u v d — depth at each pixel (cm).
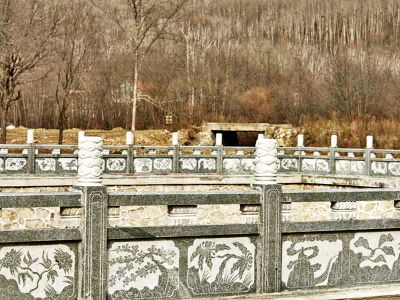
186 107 5297
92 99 5372
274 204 902
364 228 959
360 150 2528
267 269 895
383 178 2431
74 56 3775
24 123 5478
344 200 953
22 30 3194
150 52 5603
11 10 3177
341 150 2586
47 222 1795
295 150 2705
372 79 6100
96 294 797
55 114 5197
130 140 2386
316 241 934
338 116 5319
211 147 2503
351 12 8725
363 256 967
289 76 6512
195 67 6078
